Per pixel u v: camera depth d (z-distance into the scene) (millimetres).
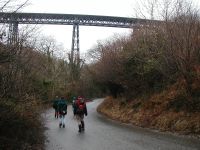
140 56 31359
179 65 22453
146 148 14320
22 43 13570
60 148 15172
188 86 21484
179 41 22047
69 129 23312
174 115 21219
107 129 22453
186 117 20016
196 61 22062
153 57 28531
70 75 83188
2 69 12336
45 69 53344
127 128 22844
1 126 12117
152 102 26031
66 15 70188
